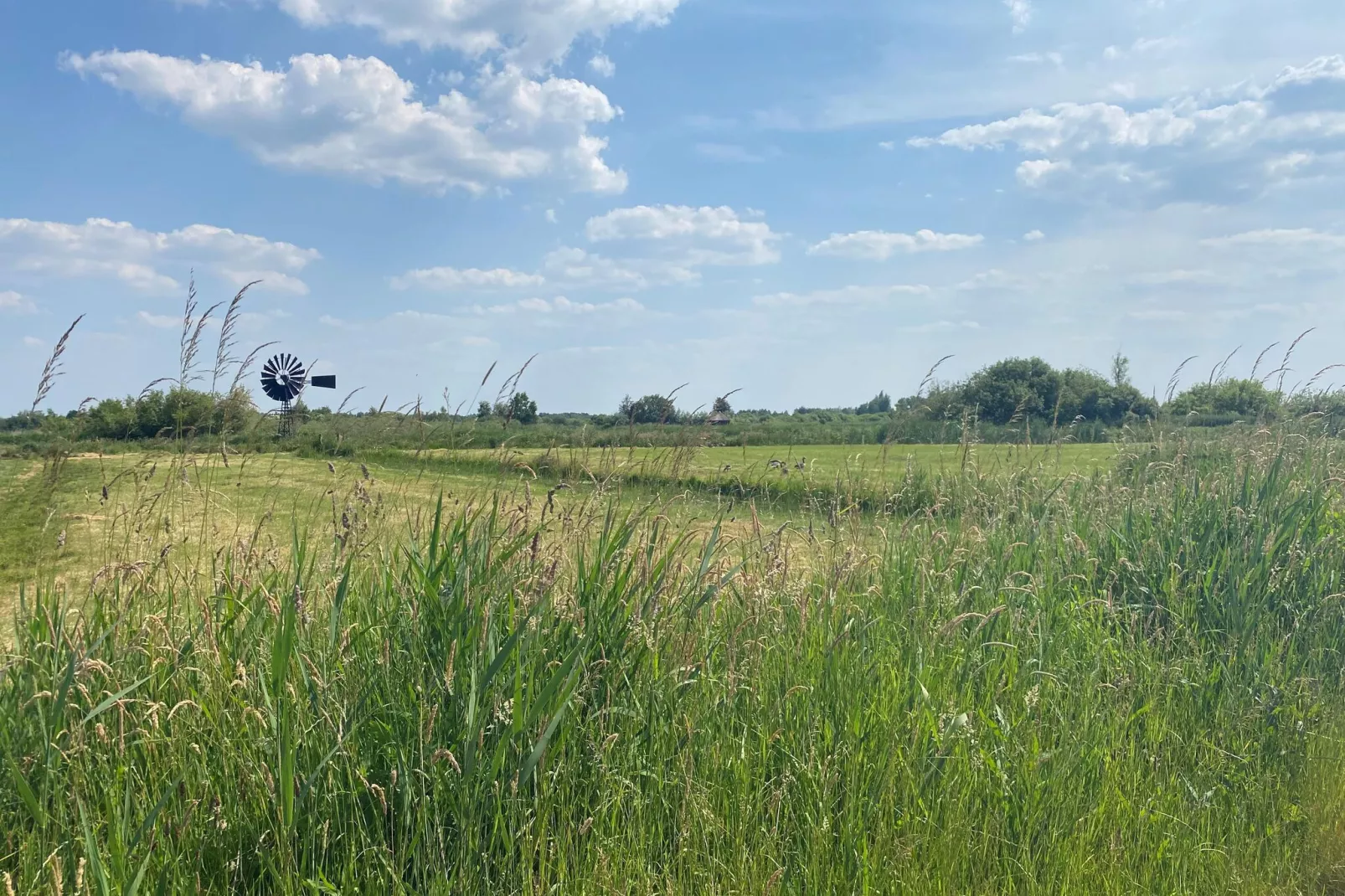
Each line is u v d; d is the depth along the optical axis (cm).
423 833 288
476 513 408
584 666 343
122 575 388
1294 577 580
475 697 301
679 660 379
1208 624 546
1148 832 360
